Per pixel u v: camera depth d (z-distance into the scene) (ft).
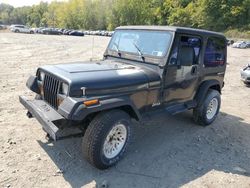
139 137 16.43
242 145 16.51
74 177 11.94
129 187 11.60
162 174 12.73
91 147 11.71
